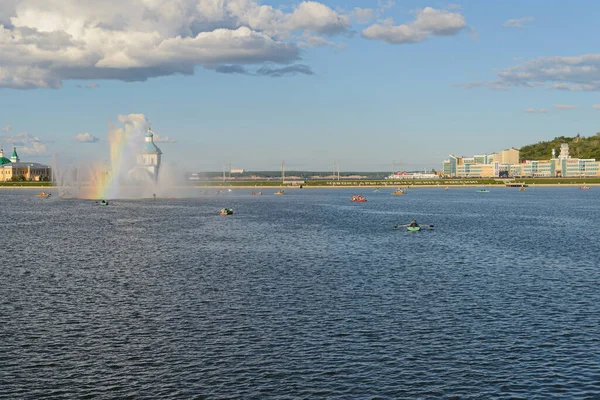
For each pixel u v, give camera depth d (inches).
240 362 1941.4
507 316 2488.9
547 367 1904.5
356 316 2484.0
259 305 2682.1
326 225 6855.3
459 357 1987.0
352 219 7795.3
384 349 2059.5
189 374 1847.9
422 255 4306.1
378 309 2605.8
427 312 2551.7
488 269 3668.8
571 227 6628.9
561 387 1760.6
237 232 5994.1
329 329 2292.1
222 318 2459.4
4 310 2598.4
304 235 5718.5
